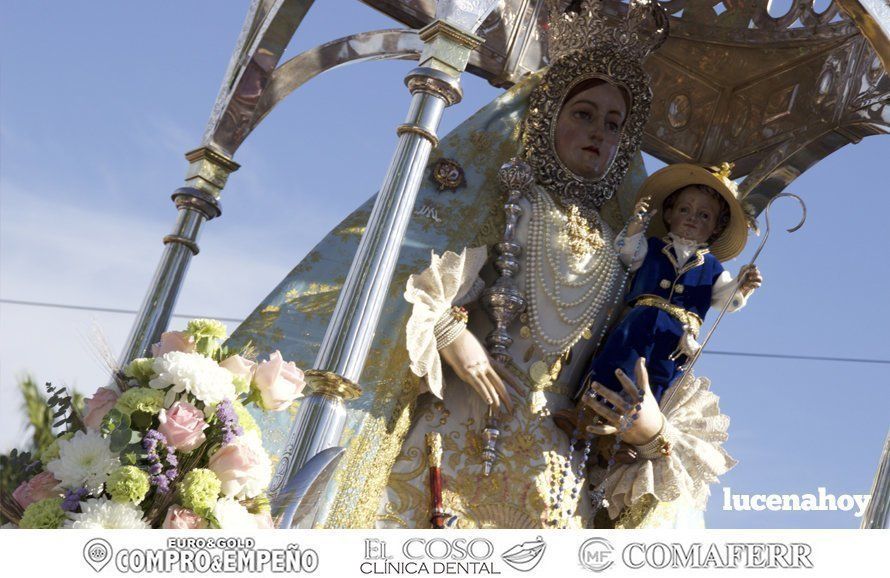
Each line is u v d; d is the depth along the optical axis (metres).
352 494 6.23
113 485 3.83
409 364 6.63
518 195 7.28
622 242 7.39
